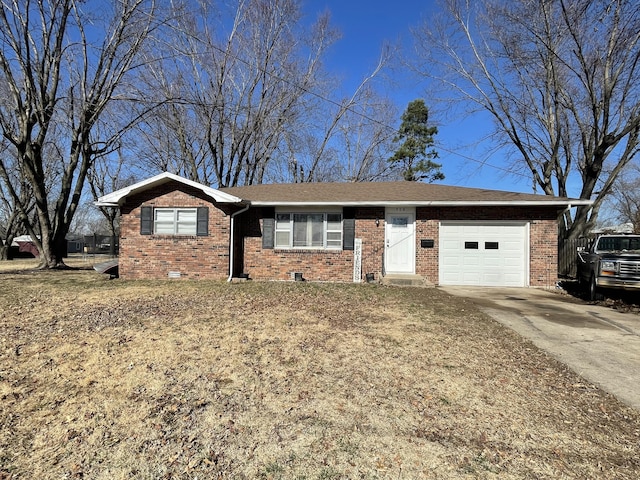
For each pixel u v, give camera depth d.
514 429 3.12
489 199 12.10
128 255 12.80
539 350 5.26
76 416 3.25
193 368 4.35
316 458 2.70
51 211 36.72
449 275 12.56
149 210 12.69
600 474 2.56
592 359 4.90
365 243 12.85
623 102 15.73
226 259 12.43
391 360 4.70
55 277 13.02
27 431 3.02
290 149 27.62
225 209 12.44
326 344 5.32
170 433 3.00
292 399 3.60
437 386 3.94
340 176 30.67
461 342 5.54
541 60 17.86
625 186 33.00
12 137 14.75
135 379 4.03
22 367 4.36
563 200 11.70
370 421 3.21
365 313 7.44
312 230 13.09
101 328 6.09
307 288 10.80
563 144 20.33
